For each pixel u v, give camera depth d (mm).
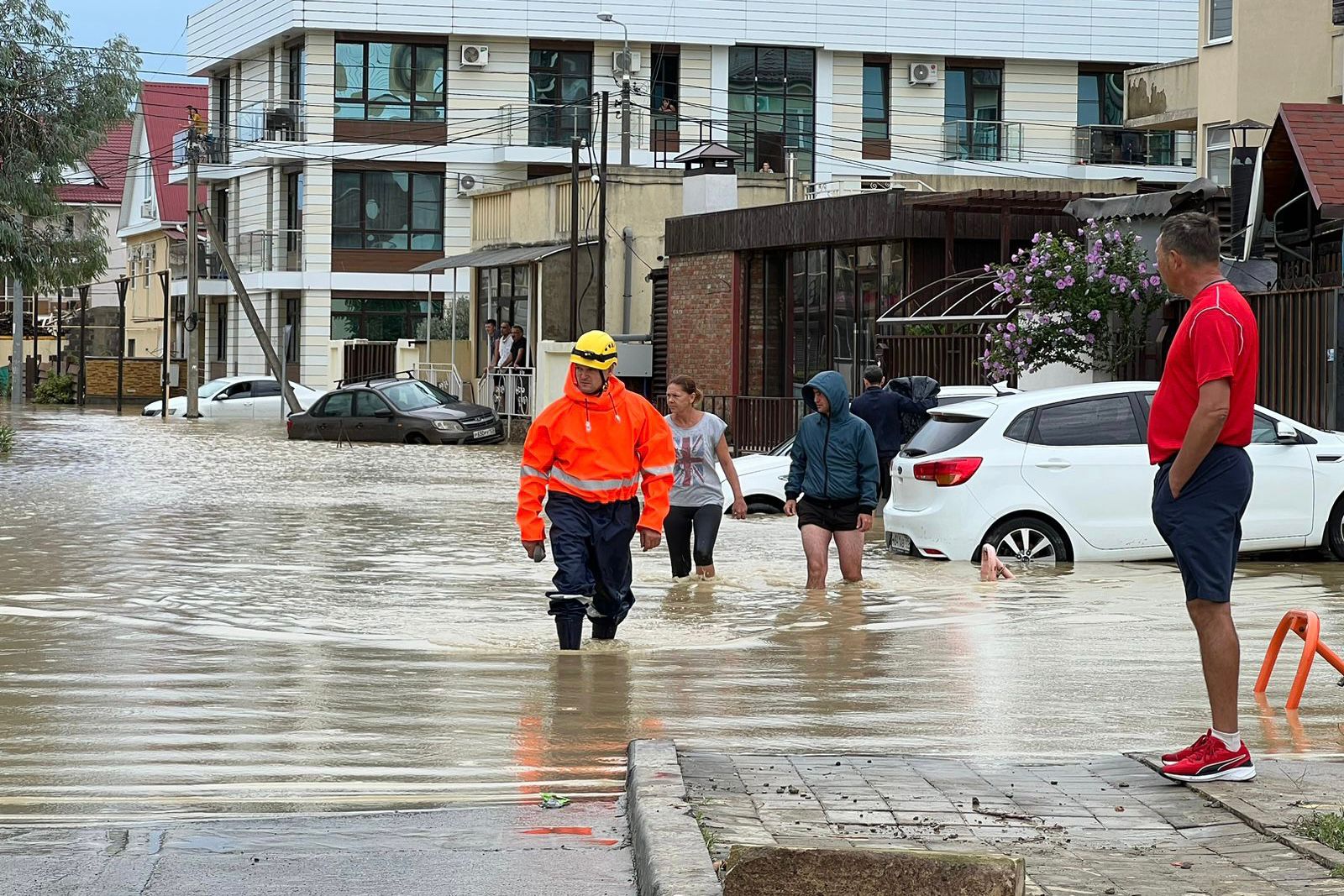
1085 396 18094
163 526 22078
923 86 67375
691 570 17297
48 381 75750
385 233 65375
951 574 17000
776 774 7770
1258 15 38969
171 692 10531
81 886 6316
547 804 7602
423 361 57219
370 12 63594
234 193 71688
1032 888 5934
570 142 65500
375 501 26344
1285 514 18125
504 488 29406
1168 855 6441
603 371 12406
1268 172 25562
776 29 65875
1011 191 30422
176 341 76312
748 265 39375
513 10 64438
